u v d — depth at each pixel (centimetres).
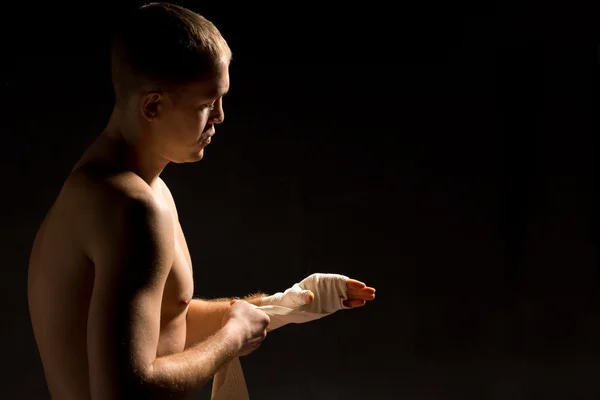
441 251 434
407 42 464
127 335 107
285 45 463
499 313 412
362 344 391
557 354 395
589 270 435
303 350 387
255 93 458
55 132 430
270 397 356
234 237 423
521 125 458
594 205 446
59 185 419
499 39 465
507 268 431
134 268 109
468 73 464
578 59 461
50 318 119
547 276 431
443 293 418
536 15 462
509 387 370
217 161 441
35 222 407
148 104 117
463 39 465
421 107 461
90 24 441
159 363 111
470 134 459
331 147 453
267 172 444
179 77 115
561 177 452
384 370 378
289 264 418
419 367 382
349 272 419
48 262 120
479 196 448
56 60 437
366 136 455
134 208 110
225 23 463
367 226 436
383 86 462
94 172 116
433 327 402
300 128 455
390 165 452
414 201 445
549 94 460
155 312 111
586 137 456
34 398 345
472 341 399
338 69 463
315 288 158
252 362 378
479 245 439
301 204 438
